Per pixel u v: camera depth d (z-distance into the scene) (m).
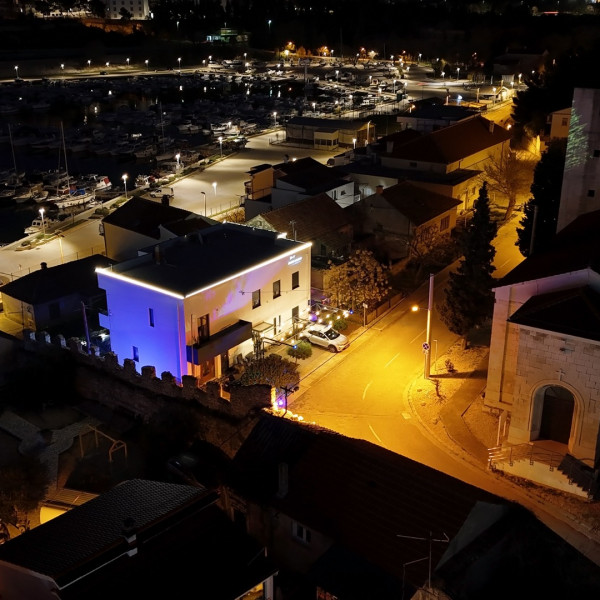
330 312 61.25
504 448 41.56
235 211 97.00
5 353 57.28
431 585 26.23
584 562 28.61
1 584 27.81
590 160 56.69
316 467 32.72
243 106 182.75
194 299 50.66
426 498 30.03
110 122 172.88
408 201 75.25
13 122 178.62
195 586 26.12
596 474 38.56
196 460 43.84
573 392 38.88
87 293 67.88
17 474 41.81
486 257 52.78
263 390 43.59
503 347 44.31
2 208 111.56
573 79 105.50
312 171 85.62
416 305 63.56
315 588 28.50
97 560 25.70
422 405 47.84
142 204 80.56
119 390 51.31
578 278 40.62
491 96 170.00
